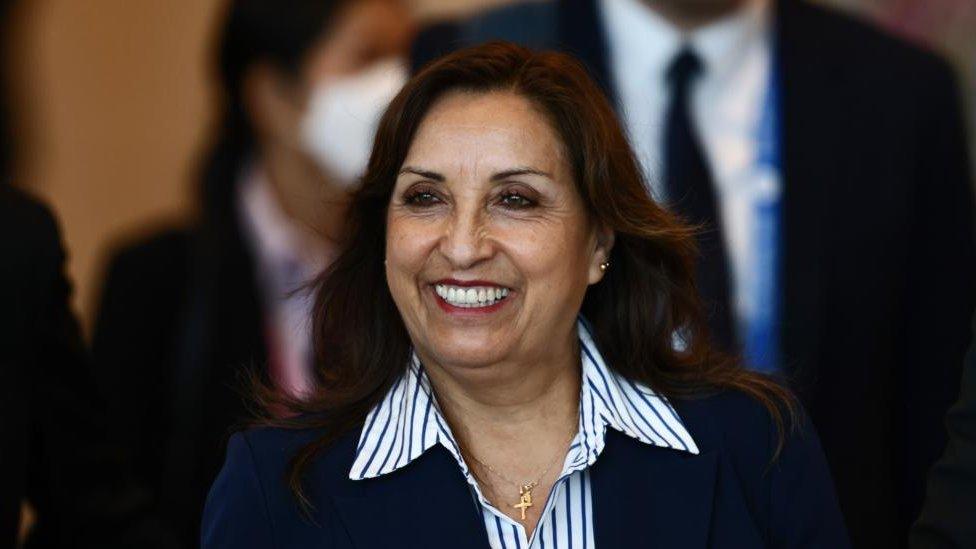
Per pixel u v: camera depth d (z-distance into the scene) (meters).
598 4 6.94
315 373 4.96
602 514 4.70
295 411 4.85
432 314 4.59
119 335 7.85
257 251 7.83
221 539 4.60
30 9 11.09
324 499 4.63
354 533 4.59
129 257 7.94
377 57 8.02
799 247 6.80
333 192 7.66
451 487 4.66
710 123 6.93
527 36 6.94
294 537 4.60
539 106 4.58
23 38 11.05
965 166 7.08
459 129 4.53
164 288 7.91
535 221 4.55
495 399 4.73
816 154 6.88
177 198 11.60
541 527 4.70
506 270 4.54
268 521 4.60
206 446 7.59
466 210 4.50
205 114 11.60
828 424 6.80
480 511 4.68
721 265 6.67
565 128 4.59
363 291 4.87
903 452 7.01
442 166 4.52
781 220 6.85
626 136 4.89
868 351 6.85
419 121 4.61
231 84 8.02
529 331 4.58
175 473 7.63
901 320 7.01
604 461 4.77
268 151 7.96
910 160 6.94
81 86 11.38
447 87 4.61
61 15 11.27
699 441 4.86
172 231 8.03
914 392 6.99
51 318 5.42
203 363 7.66
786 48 6.97
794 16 7.02
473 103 4.57
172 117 11.63
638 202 4.77
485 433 4.78
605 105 4.70
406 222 4.58
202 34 11.60
